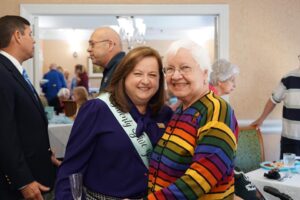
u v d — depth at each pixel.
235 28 3.50
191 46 1.18
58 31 9.66
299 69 3.07
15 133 1.79
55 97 6.23
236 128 1.15
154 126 1.44
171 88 1.22
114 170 1.32
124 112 1.36
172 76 1.19
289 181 2.11
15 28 1.97
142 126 1.36
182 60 1.17
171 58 1.19
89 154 1.32
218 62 2.12
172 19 6.96
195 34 9.55
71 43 9.88
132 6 3.37
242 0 3.49
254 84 3.54
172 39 9.79
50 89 6.91
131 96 1.39
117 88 1.38
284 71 3.56
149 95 1.38
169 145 1.18
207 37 9.45
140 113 1.42
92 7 3.35
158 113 1.51
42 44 9.77
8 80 1.81
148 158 1.38
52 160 2.09
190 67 1.17
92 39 2.47
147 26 8.28
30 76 3.39
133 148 1.34
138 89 1.36
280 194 1.60
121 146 1.32
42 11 3.35
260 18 3.51
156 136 1.42
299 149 3.02
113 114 1.34
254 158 3.12
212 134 1.07
